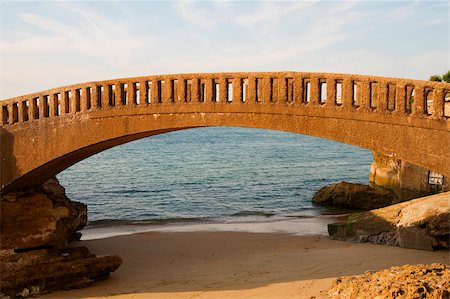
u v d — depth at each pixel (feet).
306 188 163.94
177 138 437.99
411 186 124.47
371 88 53.57
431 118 50.34
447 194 74.38
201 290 54.19
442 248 73.20
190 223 110.73
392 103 52.80
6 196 69.97
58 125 69.05
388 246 77.20
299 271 61.36
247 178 186.29
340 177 192.65
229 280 58.34
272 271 62.18
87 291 55.62
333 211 124.88
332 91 55.06
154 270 65.36
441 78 134.62
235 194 151.94
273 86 57.82
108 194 152.25
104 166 226.58
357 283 44.37
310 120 56.08
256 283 55.98
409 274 43.14
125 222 113.19
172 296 52.21
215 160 253.03
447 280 39.88
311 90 55.98
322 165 233.96
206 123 60.75
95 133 66.95
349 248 76.38
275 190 159.43
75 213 84.33
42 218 67.26
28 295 54.03
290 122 56.95
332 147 346.13
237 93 59.16
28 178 73.46
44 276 55.62
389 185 143.02
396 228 78.23
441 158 49.96
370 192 126.72
